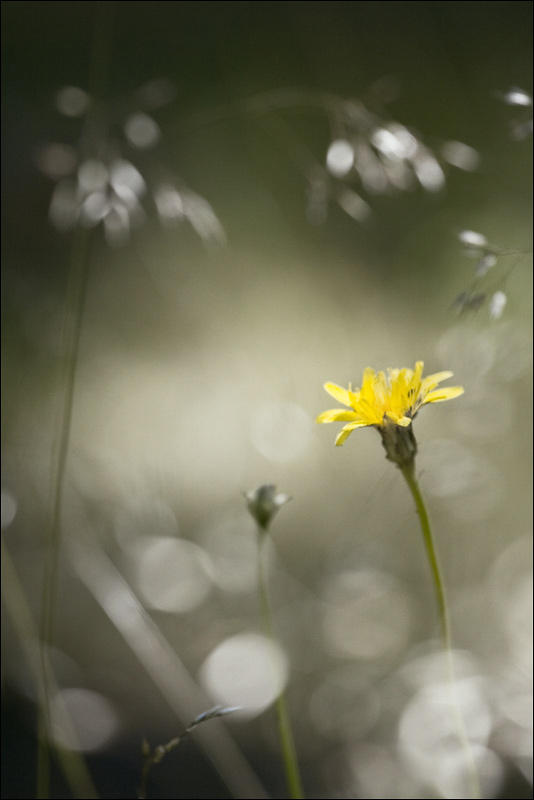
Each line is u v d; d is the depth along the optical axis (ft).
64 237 3.20
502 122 3.48
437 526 2.43
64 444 2.04
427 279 3.08
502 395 2.43
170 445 2.54
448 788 2.16
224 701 2.28
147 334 2.96
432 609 2.35
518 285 2.49
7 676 2.27
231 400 2.55
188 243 3.18
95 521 2.42
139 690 2.31
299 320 2.75
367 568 2.38
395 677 2.28
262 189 3.62
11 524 2.34
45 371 2.40
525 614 2.31
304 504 2.61
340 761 2.21
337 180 2.20
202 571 2.45
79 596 2.44
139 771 2.22
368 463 2.61
